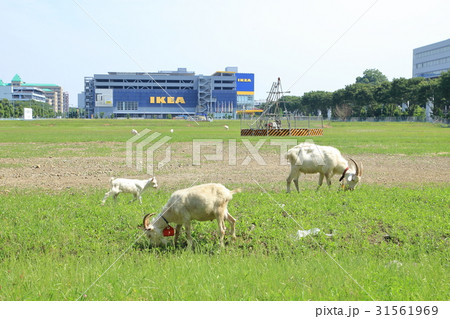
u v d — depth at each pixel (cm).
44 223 1079
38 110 19625
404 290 648
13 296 655
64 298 639
